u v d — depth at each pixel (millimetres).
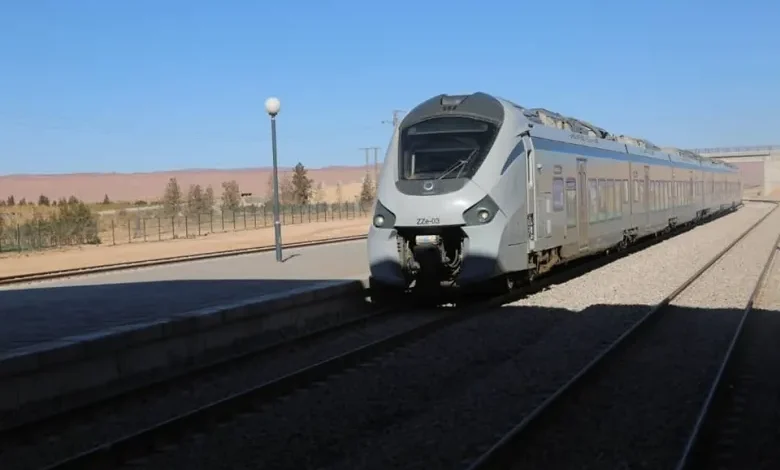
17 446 8375
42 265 33031
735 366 11289
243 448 7973
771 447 7809
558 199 19797
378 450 7715
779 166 121438
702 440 7801
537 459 7422
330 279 19625
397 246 16094
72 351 10250
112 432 8875
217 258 30781
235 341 13461
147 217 70938
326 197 151375
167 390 10695
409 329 14227
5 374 9344
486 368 11523
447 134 16688
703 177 50094
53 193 193375
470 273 15672
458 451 7605
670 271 24000
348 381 10719
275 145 26672
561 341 13320
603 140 26031
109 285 20359
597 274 23234
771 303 17719
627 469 7125
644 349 12617
